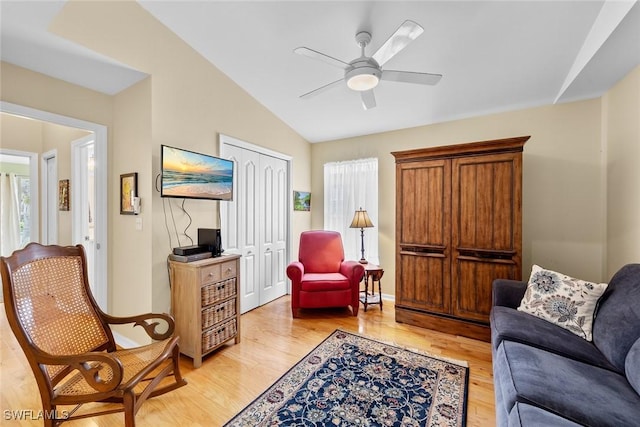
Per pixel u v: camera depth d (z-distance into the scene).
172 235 2.46
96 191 2.55
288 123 3.95
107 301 2.58
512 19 1.97
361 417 1.67
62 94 2.29
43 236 3.82
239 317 2.62
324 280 3.27
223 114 2.96
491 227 2.66
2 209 4.52
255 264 3.55
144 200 2.33
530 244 3.04
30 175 3.77
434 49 2.29
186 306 2.27
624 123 2.35
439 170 2.89
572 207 2.86
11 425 1.59
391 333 2.83
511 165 2.58
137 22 2.17
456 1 1.85
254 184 3.49
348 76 2.02
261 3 2.05
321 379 2.04
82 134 3.15
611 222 2.58
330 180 4.38
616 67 2.18
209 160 2.68
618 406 1.12
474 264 2.73
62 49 1.91
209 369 2.18
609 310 1.66
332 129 4.02
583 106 2.81
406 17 2.01
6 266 1.33
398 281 3.12
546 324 1.87
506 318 1.95
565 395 1.17
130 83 2.38
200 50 2.64
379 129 3.93
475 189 2.73
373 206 4.04
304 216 4.44
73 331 1.65
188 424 1.62
